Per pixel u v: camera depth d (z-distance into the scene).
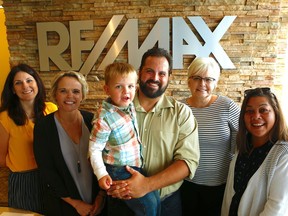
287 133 1.38
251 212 1.39
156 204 1.38
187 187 1.87
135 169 1.37
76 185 1.59
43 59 3.47
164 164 1.44
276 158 1.33
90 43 3.36
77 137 1.65
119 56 3.37
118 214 1.38
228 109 1.79
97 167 1.30
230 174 1.58
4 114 1.83
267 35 3.12
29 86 1.84
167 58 1.40
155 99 1.44
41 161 1.59
